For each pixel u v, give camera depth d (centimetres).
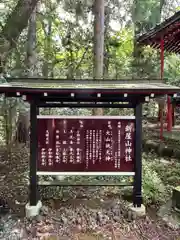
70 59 722
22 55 531
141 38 641
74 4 639
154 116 945
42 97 279
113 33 787
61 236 247
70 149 286
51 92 252
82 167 288
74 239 242
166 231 259
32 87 251
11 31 445
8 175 423
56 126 284
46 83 290
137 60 812
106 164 289
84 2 629
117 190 351
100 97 280
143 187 338
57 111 674
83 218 277
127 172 289
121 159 289
